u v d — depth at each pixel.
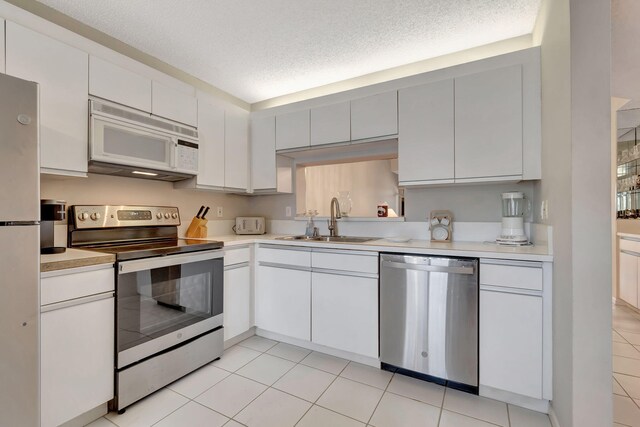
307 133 2.64
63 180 1.93
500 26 2.01
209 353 2.12
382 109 2.30
